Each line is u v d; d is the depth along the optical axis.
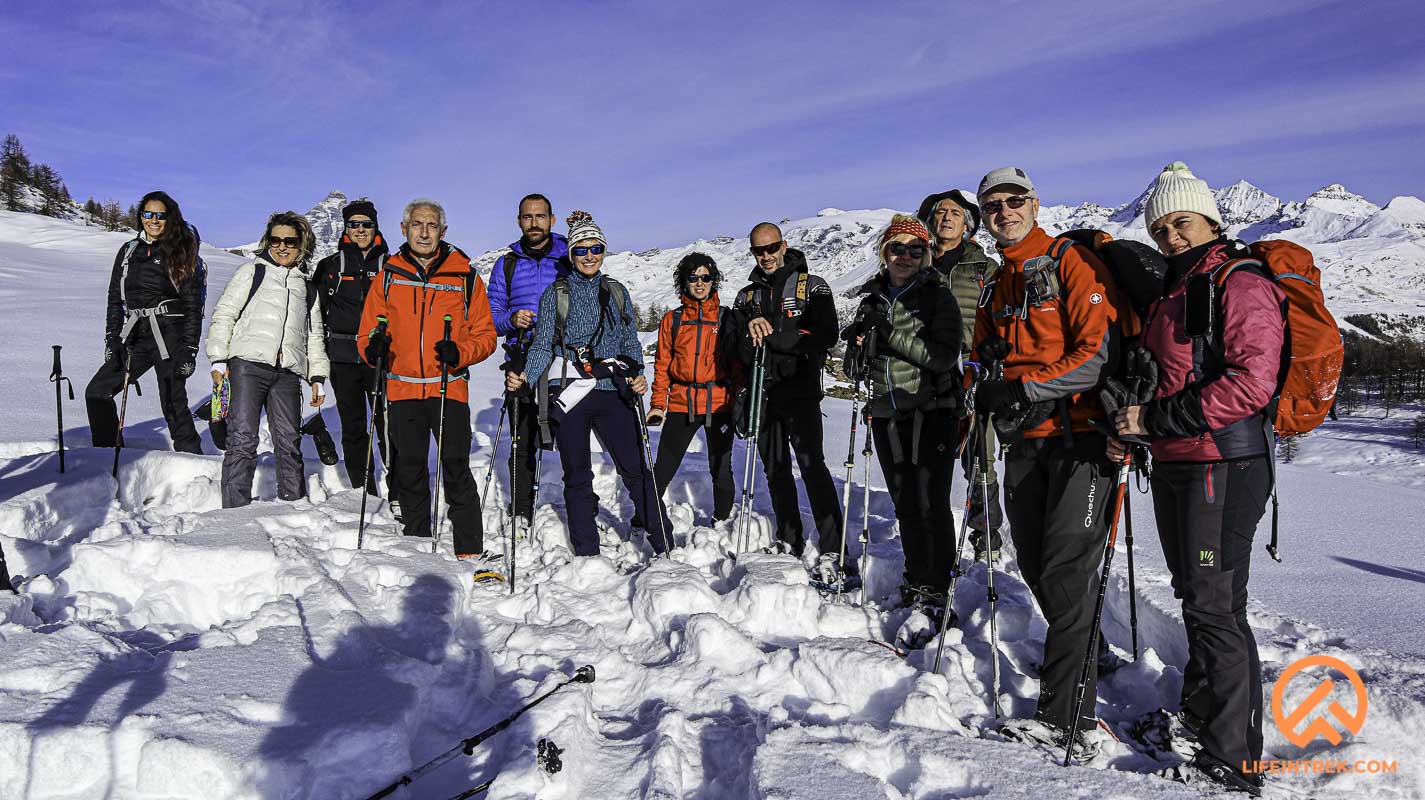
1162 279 2.59
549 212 5.16
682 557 4.46
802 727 2.55
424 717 2.70
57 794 2.15
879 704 2.85
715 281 5.11
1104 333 2.60
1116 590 3.97
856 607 3.70
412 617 3.21
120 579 3.53
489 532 4.98
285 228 4.86
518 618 3.71
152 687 2.47
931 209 4.18
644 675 3.05
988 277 4.05
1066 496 2.71
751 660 3.12
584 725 2.66
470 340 4.39
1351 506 7.09
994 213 3.01
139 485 5.28
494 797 2.19
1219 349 2.39
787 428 4.61
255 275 4.81
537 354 4.22
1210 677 2.48
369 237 5.40
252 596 3.52
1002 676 3.14
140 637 3.19
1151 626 3.63
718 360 5.10
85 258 33.47
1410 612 3.78
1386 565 4.82
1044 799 2.17
